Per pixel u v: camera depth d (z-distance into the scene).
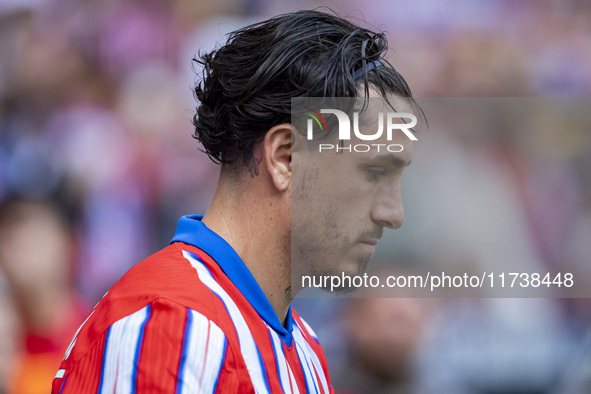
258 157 3.49
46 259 10.41
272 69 3.46
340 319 8.88
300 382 3.65
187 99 14.25
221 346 3.01
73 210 11.64
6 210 10.77
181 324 2.98
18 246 10.34
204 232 3.49
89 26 14.71
